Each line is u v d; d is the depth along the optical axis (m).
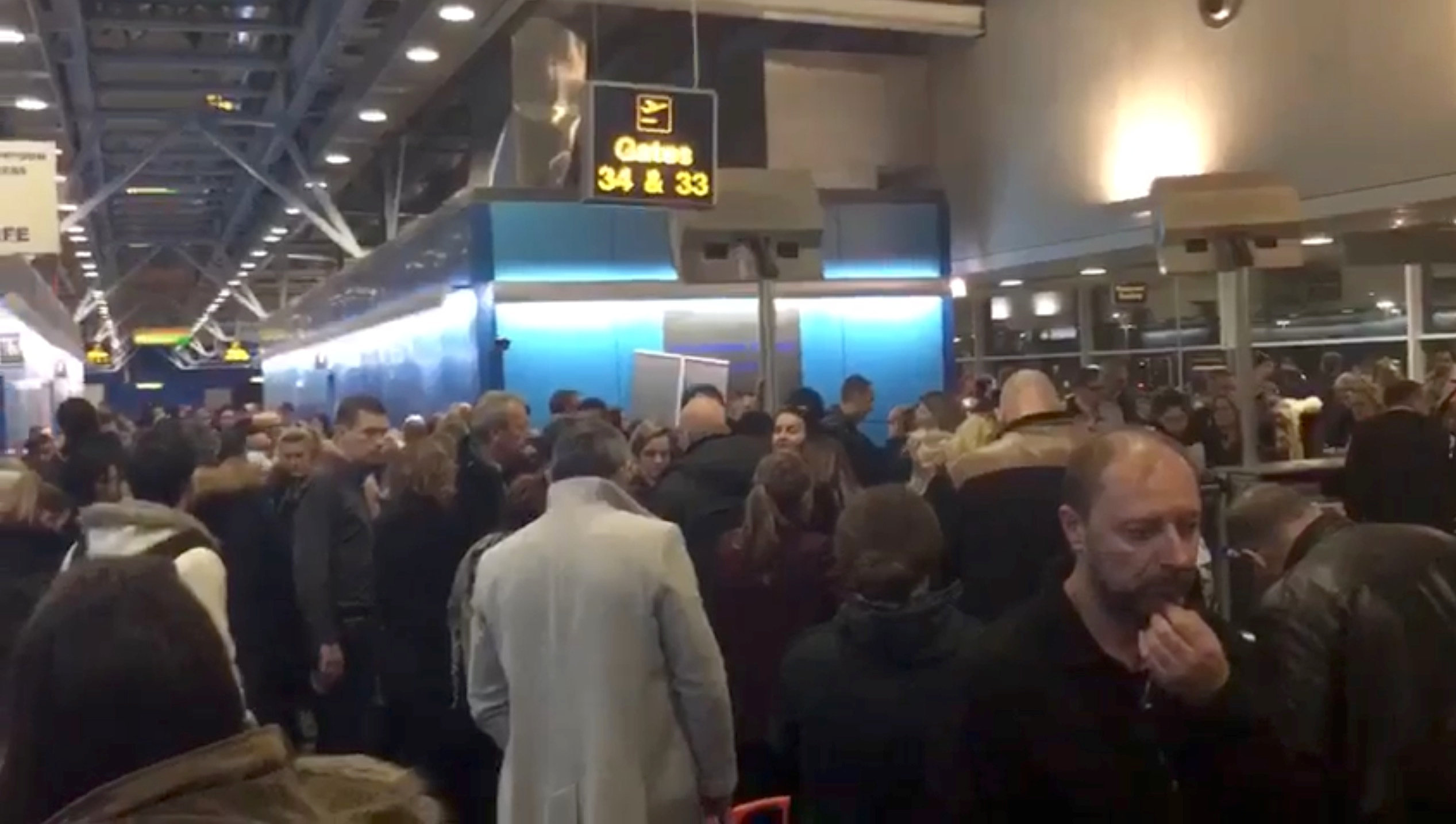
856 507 3.31
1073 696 2.12
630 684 3.65
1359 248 10.77
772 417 6.89
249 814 1.27
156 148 17.33
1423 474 5.33
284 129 17.14
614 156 9.67
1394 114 10.09
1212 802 2.16
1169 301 13.89
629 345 12.44
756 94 14.89
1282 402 9.70
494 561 3.83
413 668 5.34
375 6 12.26
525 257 12.11
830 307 13.17
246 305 43.66
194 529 3.75
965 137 15.27
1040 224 14.06
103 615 1.32
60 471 6.21
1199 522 2.12
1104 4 13.06
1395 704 2.60
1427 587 2.64
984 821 2.17
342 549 5.95
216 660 1.36
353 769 1.61
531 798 3.68
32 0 10.14
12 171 10.20
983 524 4.12
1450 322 11.03
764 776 4.49
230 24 13.86
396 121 15.07
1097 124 13.20
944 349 13.62
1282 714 2.49
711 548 5.00
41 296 17.19
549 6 13.41
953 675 3.15
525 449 5.63
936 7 14.35
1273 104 11.21
